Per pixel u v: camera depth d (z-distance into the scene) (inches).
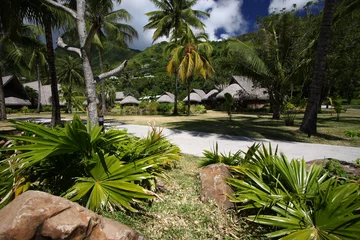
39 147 83.4
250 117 801.6
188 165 195.3
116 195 89.0
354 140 315.9
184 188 139.8
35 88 1647.4
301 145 284.5
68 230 53.5
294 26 541.6
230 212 106.1
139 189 90.0
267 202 89.4
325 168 123.6
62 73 1520.7
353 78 932.0
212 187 119.6
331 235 71.0
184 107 1093.8
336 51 642.2
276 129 439.2
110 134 122.6
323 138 332.2
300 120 625.0
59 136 88.4
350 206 74.2
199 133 395.5
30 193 61.7
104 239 58.7
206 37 929.5
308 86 839.7
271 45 534.9
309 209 88.3
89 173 94.3
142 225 93.7
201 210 108.7
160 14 853.2
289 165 109.5
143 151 136.3
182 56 754.2
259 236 87.2
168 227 94.2
